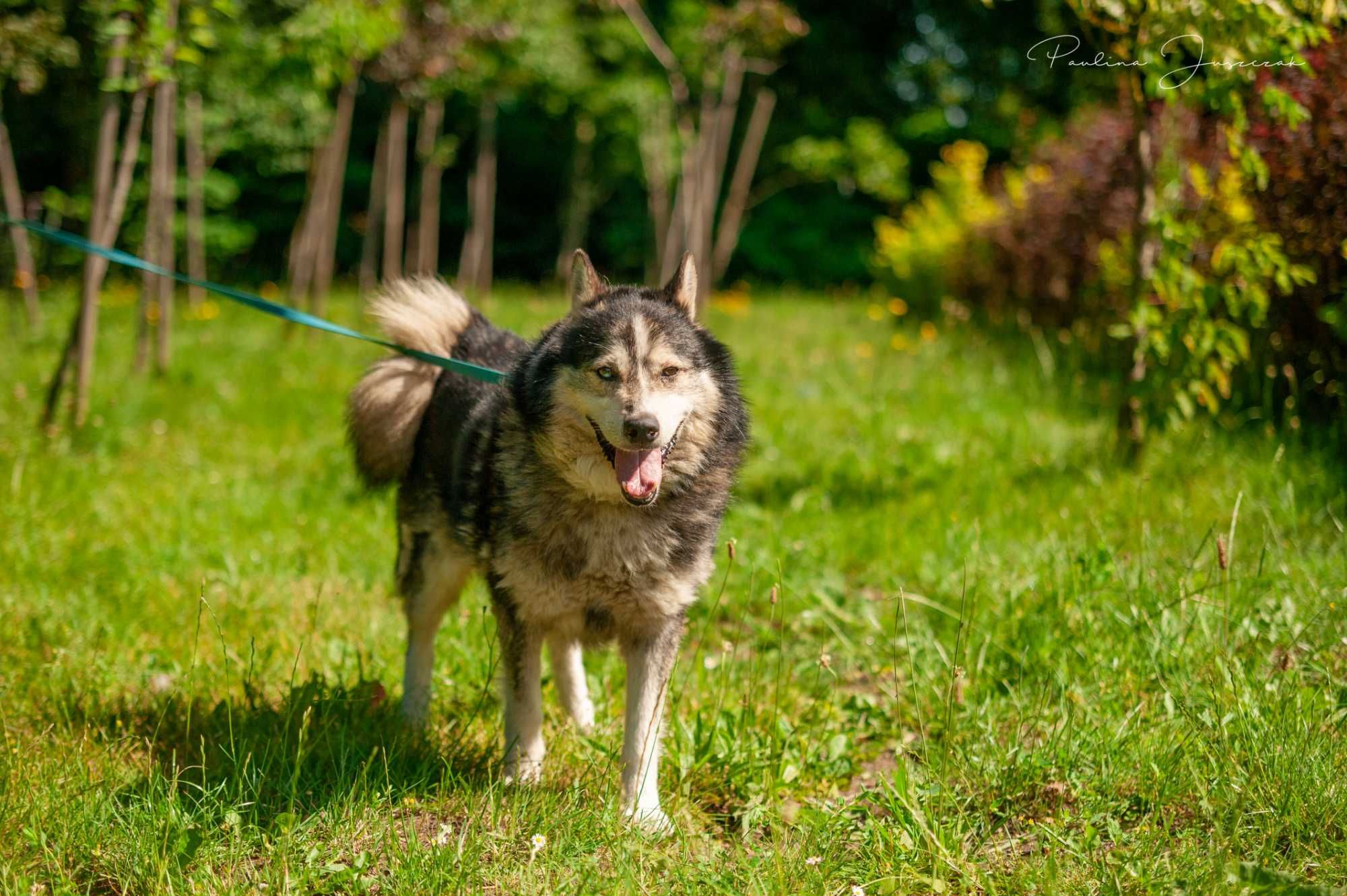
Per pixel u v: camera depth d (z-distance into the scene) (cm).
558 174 2214
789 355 1068
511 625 342
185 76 923
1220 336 557
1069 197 1019
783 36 1361
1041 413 785
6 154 1071
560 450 323
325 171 1180
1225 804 296
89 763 332
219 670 413
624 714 363
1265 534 433
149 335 1066
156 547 530
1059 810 312
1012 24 2178
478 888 271
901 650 433
